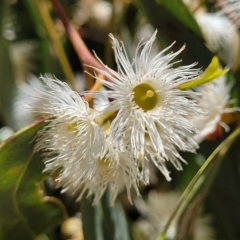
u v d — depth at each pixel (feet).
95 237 1.02
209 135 1.03
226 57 1.11
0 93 1.22
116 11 1.21
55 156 0.94
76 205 1.17
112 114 0.91
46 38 1.26
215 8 1.16
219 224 1.16
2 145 0.92
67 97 0.91
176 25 1.05
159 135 0.91
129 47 1.21
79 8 1.32
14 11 1.33
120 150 0.90
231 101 1.04
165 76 0.91
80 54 0.99
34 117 1.15
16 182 0.96
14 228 1.01
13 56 1.26
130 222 1.12
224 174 1.12
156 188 1.21
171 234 1.03
